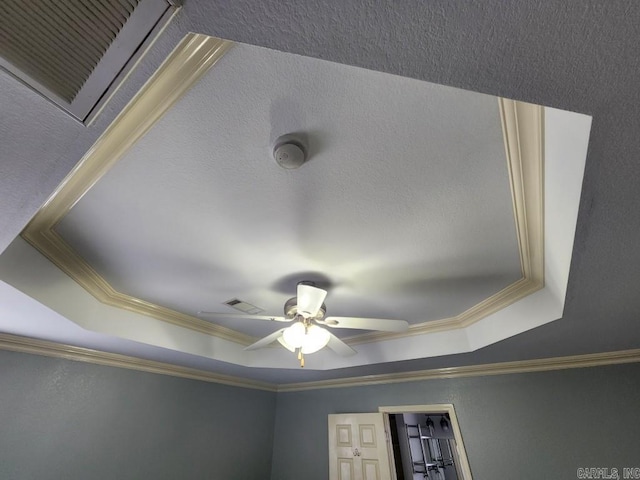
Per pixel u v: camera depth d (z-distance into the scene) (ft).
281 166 4.04
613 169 2.85
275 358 10.48
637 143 2.55
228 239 5.50
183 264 6.19
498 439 9.29
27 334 6.91
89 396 8.16
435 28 1.71
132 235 5.33
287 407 13.37
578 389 8.87
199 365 10.06
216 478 10.50
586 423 8.51
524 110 3.34
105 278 6.52
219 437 11.03
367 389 11.90
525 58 1.87
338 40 1.80
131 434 8.76
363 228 5.27
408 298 7.66
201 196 4.57
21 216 3.27
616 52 1.82
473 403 9.95
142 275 6.50
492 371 9.97
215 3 1.65
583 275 4.69
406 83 3.23
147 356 8.93
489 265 6.29
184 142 3.78
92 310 6.66
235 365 9.93
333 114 3.52
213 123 3.58
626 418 8.18
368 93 3.33
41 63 1.92
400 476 12.41
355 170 4.19
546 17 1.66
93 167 3.99
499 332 7.55
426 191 4.53
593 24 1.68
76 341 7.44
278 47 1.87
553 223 4.47
